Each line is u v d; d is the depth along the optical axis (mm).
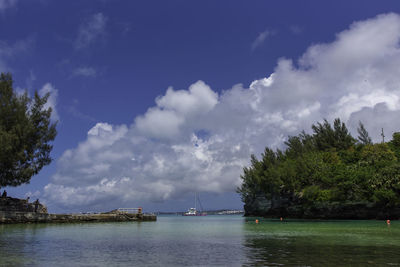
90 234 26859
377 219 51438
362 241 19109
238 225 45250
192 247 17531
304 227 35688
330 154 69250
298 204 63719
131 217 57688
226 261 12562
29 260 12953
